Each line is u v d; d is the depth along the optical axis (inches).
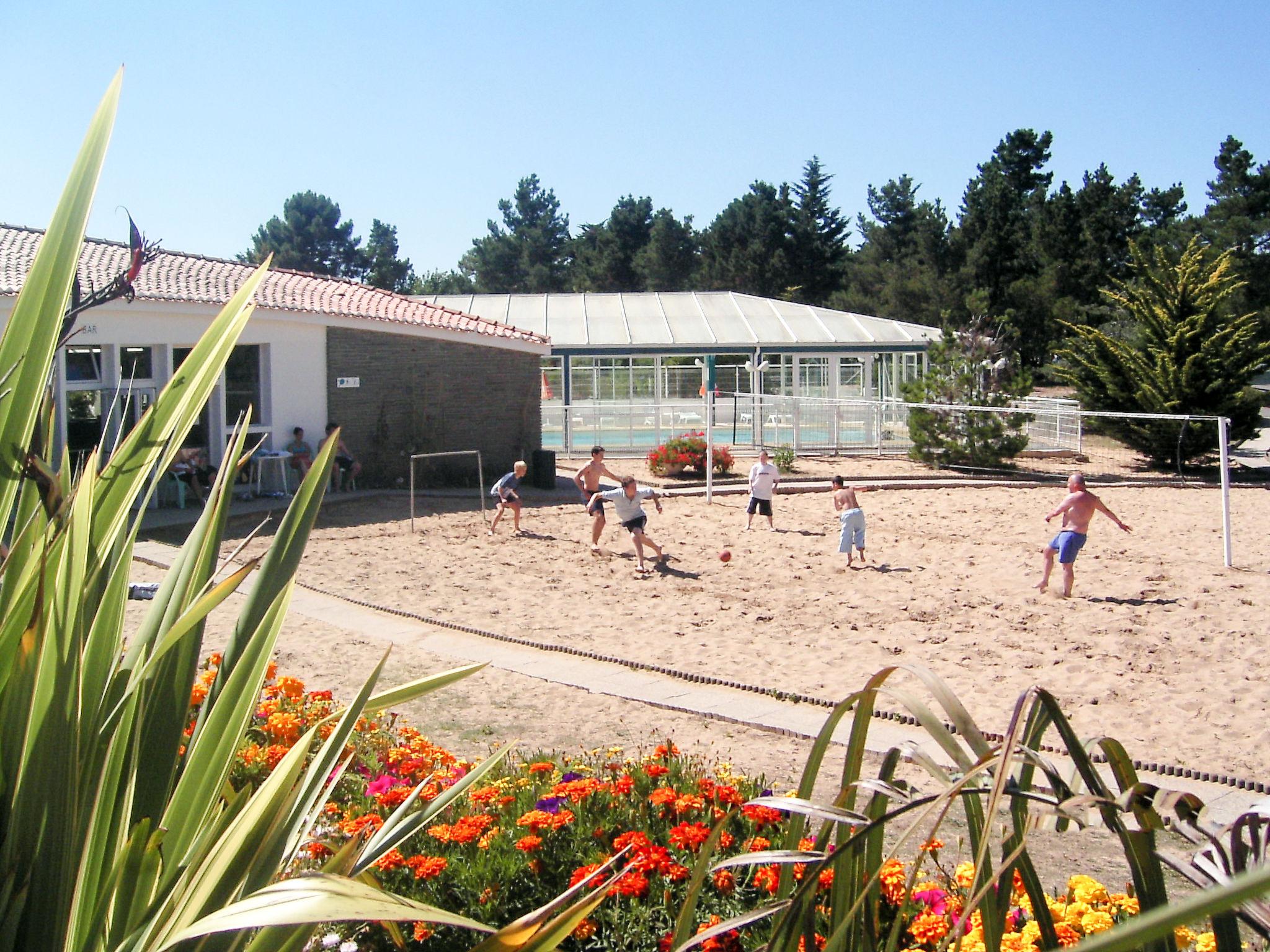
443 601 543.8
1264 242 2107.5
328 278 1118.4
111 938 73.9
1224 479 646.5
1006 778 64.6
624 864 180.4
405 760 233.8
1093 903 153.9
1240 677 406.6
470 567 633.6
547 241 3489.2
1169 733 345.4
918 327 1362.0
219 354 86.9
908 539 737.0
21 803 67.1
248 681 86.4
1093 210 2482.8
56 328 78.7
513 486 748.6
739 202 2989.7
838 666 425.4
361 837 96.7
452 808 211.2
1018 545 714.8
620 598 555.2
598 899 78.0
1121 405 1222.3
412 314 1002.7
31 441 78.5
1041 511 872.9
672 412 1262.3
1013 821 78.0
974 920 140.9
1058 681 404.2
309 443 912.3
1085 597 554.3
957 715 70.4
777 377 1337.4
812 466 1137.4
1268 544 721.0
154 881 75.0
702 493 961.5
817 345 1316.4
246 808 78.1
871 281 2689.5
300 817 87.9
